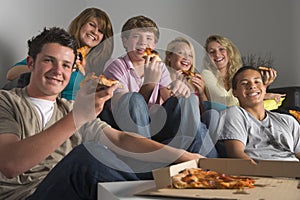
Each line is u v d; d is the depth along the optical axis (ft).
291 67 11.46
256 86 6.73
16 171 4.22
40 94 5.21
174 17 11.14
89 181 4.02
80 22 9.16
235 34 11.46
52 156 5.15
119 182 4.00
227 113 6.47
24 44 9.39
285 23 11.51
